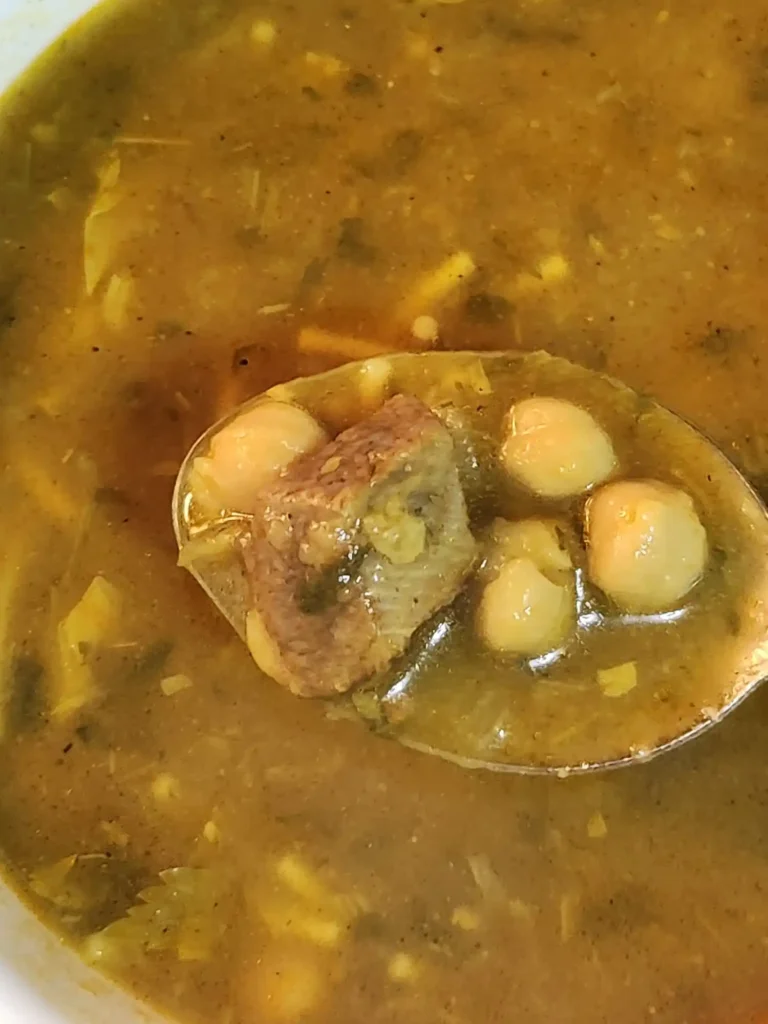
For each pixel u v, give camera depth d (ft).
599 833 0.39
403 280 0.44
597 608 0.38
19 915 0.39
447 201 0.44
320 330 0.43
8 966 0.36
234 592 0.40
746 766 0.39
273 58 0.46
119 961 0.39
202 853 0.40
